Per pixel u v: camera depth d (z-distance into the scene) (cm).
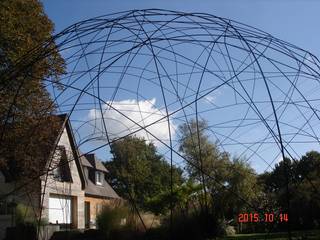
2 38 1941
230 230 1525
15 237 1722
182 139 1098
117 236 1466
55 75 1176
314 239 1210
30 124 1572
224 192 1338
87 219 3669
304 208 1529
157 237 1277
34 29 2125
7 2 2038
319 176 1202
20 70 777
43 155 1569
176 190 1428
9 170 1748
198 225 1263
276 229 1639
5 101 1493
